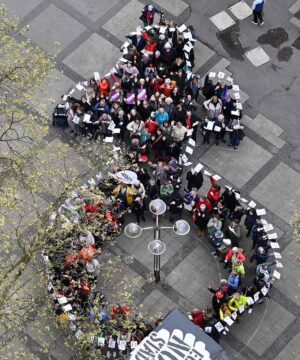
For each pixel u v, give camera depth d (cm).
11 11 4666
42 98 4353
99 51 4556
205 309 3788
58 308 3662
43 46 4553
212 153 4238
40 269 3628
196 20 4653
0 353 3669
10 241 3894
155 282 3894
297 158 4247
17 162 3541
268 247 3869
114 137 4219
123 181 3856
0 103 3747
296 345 3766
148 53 4306
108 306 3806
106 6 4694
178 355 3372
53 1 4694
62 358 3719
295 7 4675
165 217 4053
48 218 3600
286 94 4419
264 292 3744
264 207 4097
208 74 4362
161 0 4706
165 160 4022
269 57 4528
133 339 3594
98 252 3778
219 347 3391
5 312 3434
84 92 4378
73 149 4194
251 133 4297
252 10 4641
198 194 4044
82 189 3681
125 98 4216
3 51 4316
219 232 3850
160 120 4109
